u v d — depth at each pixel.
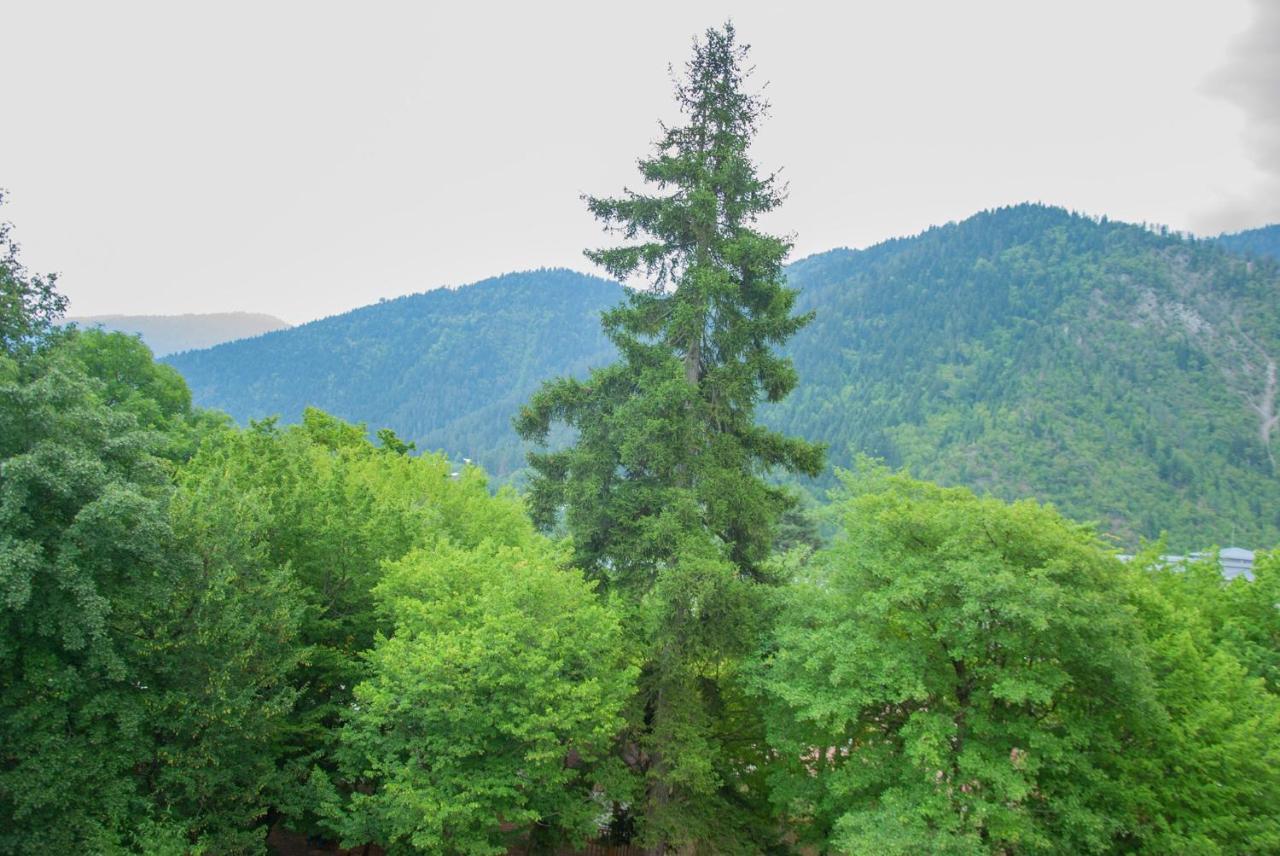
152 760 16.28
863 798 16.91
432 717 15.95
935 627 16.73
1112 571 15.94
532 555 19.81
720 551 19.66
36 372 18.12
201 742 16.47
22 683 14.91
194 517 17.09
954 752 16.30
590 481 20.73
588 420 22.19
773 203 22.64
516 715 15.98
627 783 18.16
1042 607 14.40
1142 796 14.98
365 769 17.81
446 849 16.88
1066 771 15.64
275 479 22.45
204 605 16.38
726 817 20.22
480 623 17.06
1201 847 14.04
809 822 20.58
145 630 16.45
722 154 21.73
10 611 14.16
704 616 18.78
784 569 23.20
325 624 19.53
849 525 18.00
